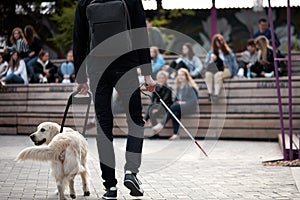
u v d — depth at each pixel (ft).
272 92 38.32
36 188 19.66
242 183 20.79
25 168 24.11
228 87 39.47
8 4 50.11
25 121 40.01
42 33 53.21
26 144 33.63
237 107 39.09
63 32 53.57
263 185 20.34
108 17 16.71
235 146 33.83
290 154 26.14
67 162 16.87
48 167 24.41
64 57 53.47
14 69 42.39
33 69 43.50
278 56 41.88
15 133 40.29
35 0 51.44
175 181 21.30
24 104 41.45
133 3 17.04
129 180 16.78
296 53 43.93
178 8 53.88
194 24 59.11
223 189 19.61
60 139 16.94
